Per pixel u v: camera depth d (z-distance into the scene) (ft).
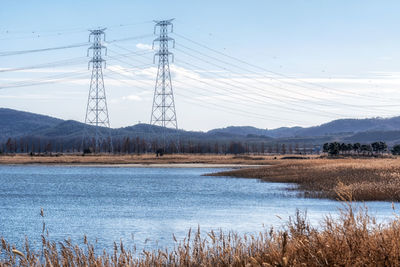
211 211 135.85
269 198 167.73
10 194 201.36
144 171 397.39
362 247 30.99
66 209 145.79
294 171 280.92
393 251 29.89
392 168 236.02
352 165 266.57
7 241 89.51
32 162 518.78
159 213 133.18
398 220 37.42
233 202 158.61
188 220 117.60
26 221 119.03
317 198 162.61
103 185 248.73
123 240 89.51
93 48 533.55
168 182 264.93
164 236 93.50
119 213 134.41
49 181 282.77
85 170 415.85
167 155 609.83
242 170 330.54
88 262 38.52
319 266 29.86
